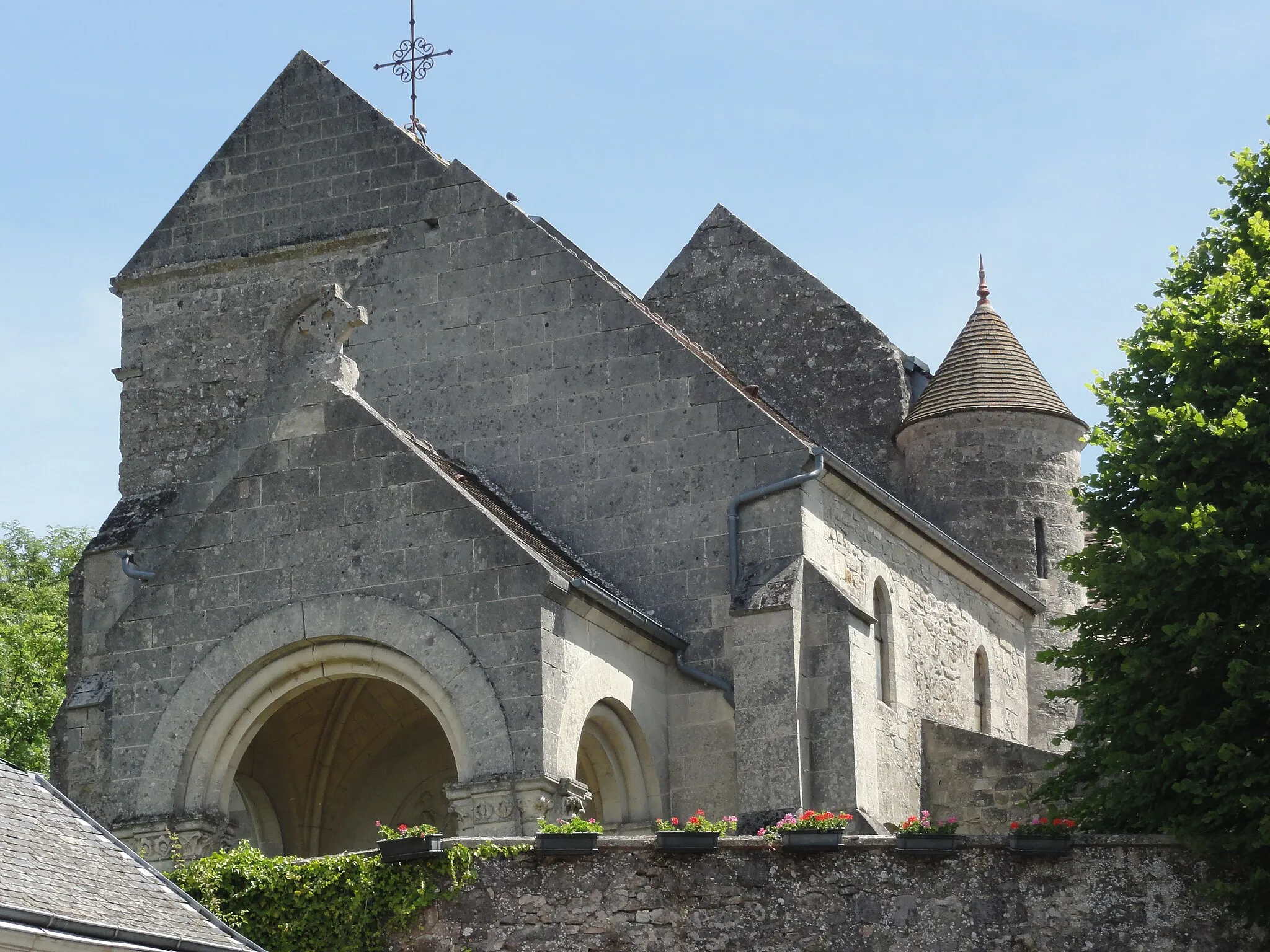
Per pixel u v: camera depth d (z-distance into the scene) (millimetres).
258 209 35750
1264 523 22641
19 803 18703
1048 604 35562
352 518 25938
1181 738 21734
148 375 35812
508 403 29906
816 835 21047
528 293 30156
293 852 28469
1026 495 35844
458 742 24891
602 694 26000
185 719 25812
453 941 21156
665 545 28562
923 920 20781
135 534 33625
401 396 30469
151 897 18297
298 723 28172
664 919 20984
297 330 30141
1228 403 23547
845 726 26984
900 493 36062
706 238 37656
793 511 27938
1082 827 22344
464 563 25359
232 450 28469
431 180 34875
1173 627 22156
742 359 37031
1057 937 20641
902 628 30281
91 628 31859
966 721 32188
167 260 36031
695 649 28000
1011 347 36969
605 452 29219
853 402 36438
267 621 25891
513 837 21703
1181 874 20688
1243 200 25844
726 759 27203
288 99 36000
